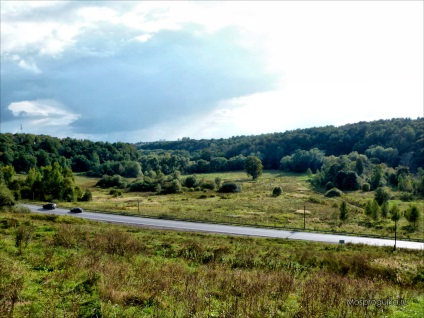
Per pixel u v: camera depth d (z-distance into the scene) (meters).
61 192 85.56
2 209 51.69
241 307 11.76
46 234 25.84
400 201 85.75
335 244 36.88
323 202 81.25
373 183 116.25
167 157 184.12
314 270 24.06
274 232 44.06
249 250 28.72
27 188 86.12
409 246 38.16
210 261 23.33
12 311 9.66
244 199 88.31
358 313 12.41
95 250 20.81
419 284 22.73
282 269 22.89
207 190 112.06
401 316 13.11
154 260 20.94
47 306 10.39
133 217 55.12
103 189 120.44
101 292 11.95
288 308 12.41
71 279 13.54
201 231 42.81
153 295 12.05
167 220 52.50
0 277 12.66
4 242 20.47
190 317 10.63
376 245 37.12
